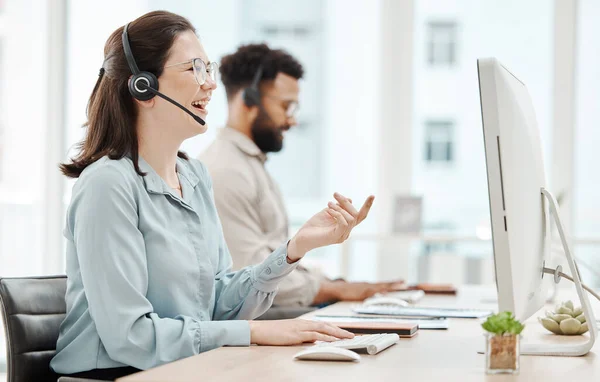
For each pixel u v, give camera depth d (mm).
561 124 4340
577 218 4332
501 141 1244
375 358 1255
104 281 1410
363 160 4621
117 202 1465
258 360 1226
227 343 1407
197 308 1604
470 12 4457
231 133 2729
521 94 1460
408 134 4531
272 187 2781
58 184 4184
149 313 1429
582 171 4340
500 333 1119
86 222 1438
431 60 4508
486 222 3795
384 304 2203
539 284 1467
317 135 4684
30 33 4203
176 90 1599
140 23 1611
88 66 4238
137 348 1387
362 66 4602
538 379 1085
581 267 4168
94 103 1618
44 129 4188
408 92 4531
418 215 4086
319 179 4695
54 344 1569
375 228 4574
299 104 2807
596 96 4328
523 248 1295
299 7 4684
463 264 3861
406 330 1524
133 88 1568
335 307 2230
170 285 1541
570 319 1584
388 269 4457
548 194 1433
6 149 4199
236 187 2590
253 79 2717
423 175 4531
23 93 4199
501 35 4422
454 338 1510
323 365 1184
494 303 2328
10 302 1519
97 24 4254
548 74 4363
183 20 1653
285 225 2775
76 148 1645
